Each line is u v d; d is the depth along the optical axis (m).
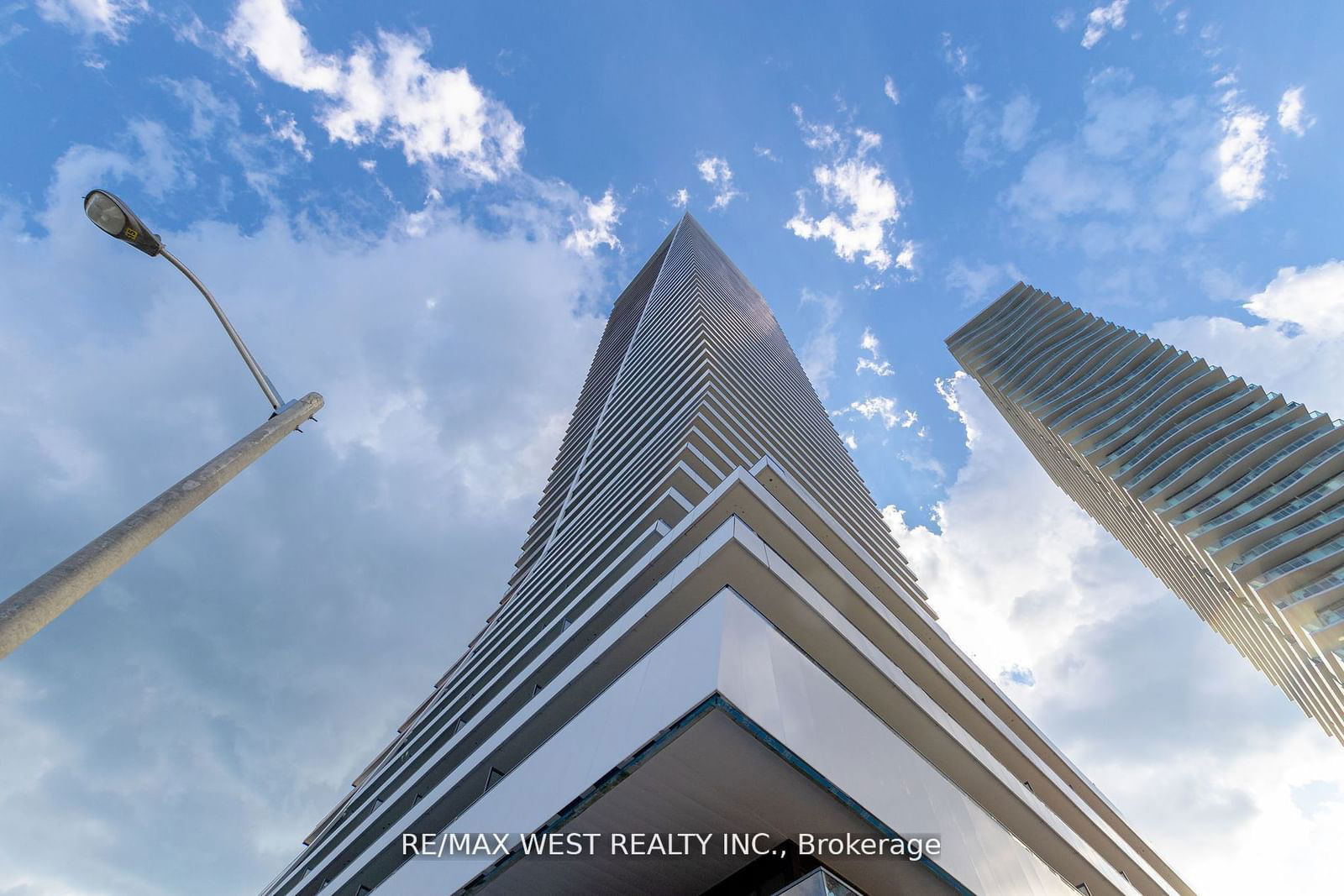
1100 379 94.75
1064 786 24.73
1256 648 66.56
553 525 52.31
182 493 5.68
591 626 20.72
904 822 10.59
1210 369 80.19
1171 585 83.94
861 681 15.95
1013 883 12.36
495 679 26.58
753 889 10.93
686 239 102.38
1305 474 58.94
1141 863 24.86
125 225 6.52
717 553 15.31
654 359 57.66
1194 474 68.94
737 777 9.85
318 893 24.05
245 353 7.35
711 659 10.10
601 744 11.06
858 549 28.09
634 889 11.67
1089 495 94.12
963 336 126.94
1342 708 52.72
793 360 84.06
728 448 35.38
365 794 31.47
